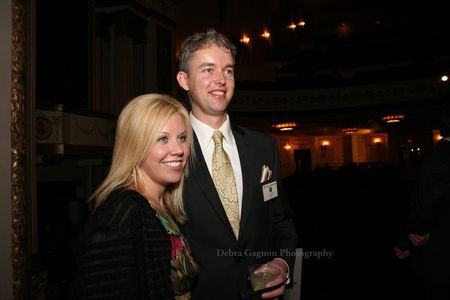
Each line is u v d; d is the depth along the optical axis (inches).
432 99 429.7
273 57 570.6
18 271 104.7
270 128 557.0
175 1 324.8
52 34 236.2
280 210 61.3
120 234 36.6
